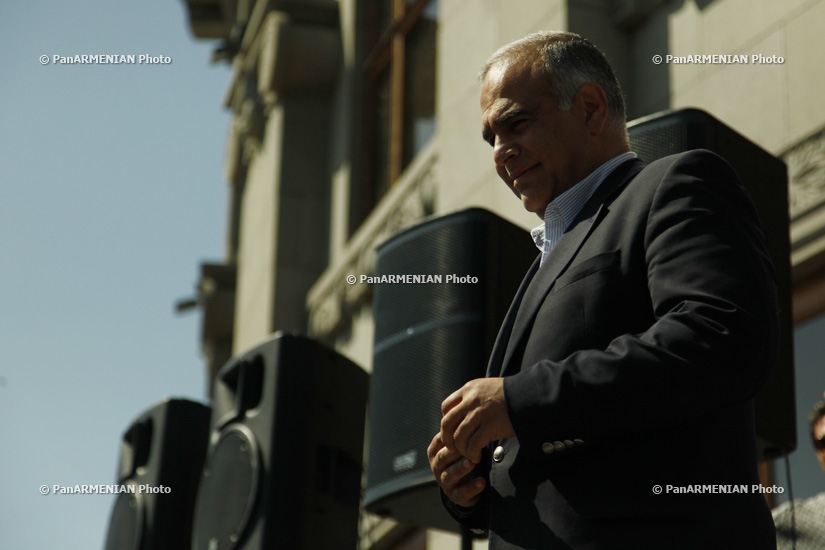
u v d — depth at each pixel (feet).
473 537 9.75
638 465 5.50
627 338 5.49
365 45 26.22
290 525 10.73
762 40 13.89
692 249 5.60
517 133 6.68
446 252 11.01
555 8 16.35
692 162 5.94
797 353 12.85
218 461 11.41
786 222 9.99
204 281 30.22
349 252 23.12
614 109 6.79
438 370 10.64
